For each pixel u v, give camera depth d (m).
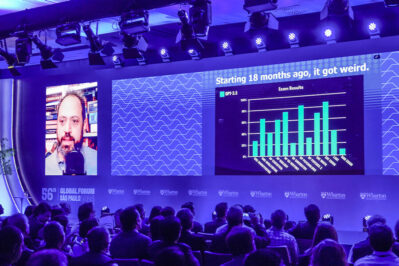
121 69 10.84
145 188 10.44
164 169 10.26
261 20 7.13
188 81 10.11
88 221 5.30
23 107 12.09
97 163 11.01
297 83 9.10
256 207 9.35
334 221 8.66
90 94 11.22
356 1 8.35
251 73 9.52
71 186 11.30
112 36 10.52
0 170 11.91
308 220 6.06
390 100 8.33
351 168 8.58
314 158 8.90
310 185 8.91
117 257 4.84
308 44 9.03
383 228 3.55
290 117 9.14
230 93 9.70
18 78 12.20
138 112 10.59
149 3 7.25
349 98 8.65
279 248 4.73
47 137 11.74
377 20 8.43
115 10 7.45
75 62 11.50
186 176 10.03
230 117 9.67
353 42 8.65
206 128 9.89
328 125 8.80
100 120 11.03
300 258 4.51
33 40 8.98
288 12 8.85
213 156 9.80
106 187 10.86
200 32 7.13
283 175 9.16
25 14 8.22
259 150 9.39
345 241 8.55
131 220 4.88
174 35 10.18
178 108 10.18
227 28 9.69
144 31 7.42
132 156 10.61
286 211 9.08
